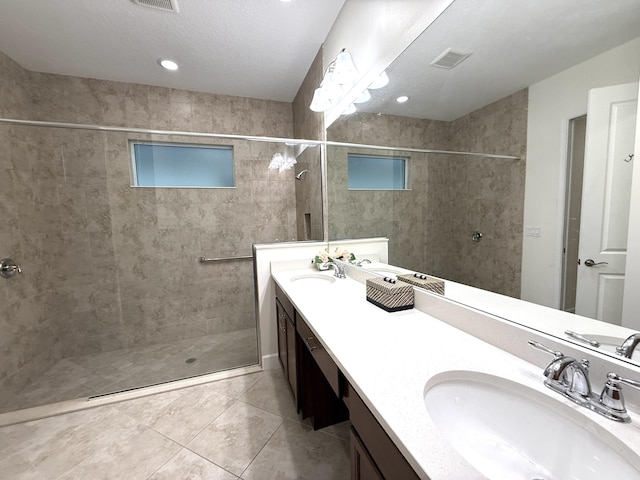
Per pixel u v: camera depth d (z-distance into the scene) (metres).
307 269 2.28
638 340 0.60
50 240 2.35
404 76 1.33
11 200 2.04
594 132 0.66
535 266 0.83
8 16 1.76
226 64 2.39
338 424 1.61
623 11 0.58
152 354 2.52
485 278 1.01
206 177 2.86
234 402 1.82
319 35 2.09
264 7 1.78
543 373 0.71
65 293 2.44
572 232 0.73
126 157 2.57
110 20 1.83
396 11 1.35
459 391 0.77
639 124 0.57
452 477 0.47
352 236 1.97
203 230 2.81
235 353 2.52
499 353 0.87
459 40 1.02
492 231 0.98
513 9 0.83
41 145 2.31
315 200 2.52
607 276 0.66
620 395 0.57
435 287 1.22
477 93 0.99
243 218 2.91
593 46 0.65
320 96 1.92
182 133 2.10
